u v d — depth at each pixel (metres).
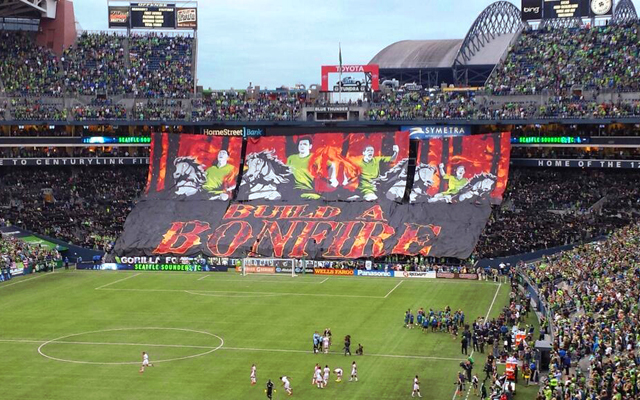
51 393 72.25
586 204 146.88
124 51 176.38
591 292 91.62
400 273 130.25
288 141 157.75
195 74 174.75
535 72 163.25
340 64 169.00
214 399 70.31
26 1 160.12
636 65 156.25
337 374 75.50
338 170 153.38
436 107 162.12
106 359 83.12
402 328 95.44
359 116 164.75
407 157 152.50
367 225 143.00
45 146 163.12
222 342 89.56
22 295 115.75
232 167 156.38
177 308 107.19
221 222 147.25
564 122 149.75
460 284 122.94
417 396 70.56
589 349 74.88
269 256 139.62
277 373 78.06
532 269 116.94
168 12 179.00
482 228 138.75
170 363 81.56
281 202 151.00
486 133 154.50
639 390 61.38
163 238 144.12
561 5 170.75
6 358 83.69
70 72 170.12
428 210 144.38
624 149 152.12
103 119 161.75
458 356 83.69
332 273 133.12
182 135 159.00
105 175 166.12
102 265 139.00
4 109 161.50
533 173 158.62
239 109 167.00
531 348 78.12
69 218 152.25
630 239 114.69
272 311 105.00
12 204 157.25
